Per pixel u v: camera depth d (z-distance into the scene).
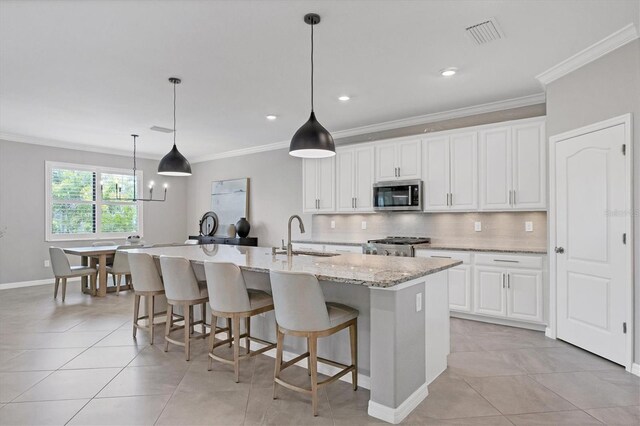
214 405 2.38
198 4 2.40
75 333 3.84
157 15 2.53
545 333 3.77
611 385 2.64
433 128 5.05
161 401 2.43
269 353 3.27
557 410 2.31
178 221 8.59
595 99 3.12
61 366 2.99
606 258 3.05
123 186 7.70
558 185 3.57
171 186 8.50
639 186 2.77
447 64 3.37
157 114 4.91
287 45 2.98
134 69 3.43
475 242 4.74
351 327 2.55
